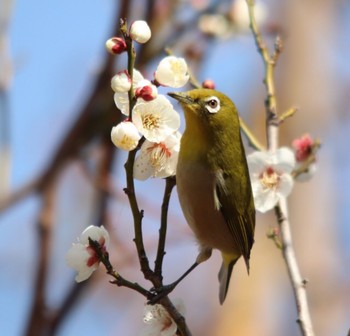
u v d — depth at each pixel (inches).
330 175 684.1
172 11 537.3
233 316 644.7
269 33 577.6
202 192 388.8
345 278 649.6
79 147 506.6
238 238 400.5
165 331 317.4
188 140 387.9
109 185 508.4
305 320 351.6
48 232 490.0
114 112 504.7
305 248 659.4
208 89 394.0
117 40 295.4
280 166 385.7
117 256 542.6
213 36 551.2
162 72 301.9
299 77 714.2
